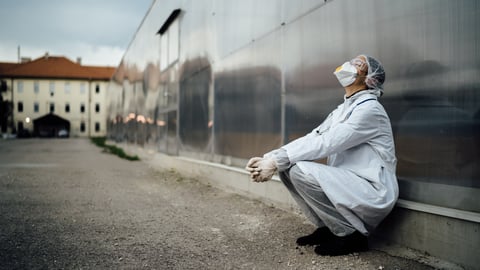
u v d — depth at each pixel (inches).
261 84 203.3
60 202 192.9
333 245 110.0
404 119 117.1
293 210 165.6
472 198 98.0
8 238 127.1
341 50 144.0
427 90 109.5
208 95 279.7
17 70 2768.2
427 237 103.5
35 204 186.2
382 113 106.3
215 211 172.4
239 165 229.0
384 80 111.8
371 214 102.8
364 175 104.8
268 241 125.5
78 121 2819.9
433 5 107.8
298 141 110.3
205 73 286.5
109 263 104.7
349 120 105.3
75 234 133.3
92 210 174.6
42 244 121.2
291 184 116.8
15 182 263.9
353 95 111.0
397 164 119.8
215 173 248.7
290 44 177.3
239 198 202.8
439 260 99.7
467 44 98.9
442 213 99.3
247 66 219.6
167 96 404.2
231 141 239.9
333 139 104.4
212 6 275.4
